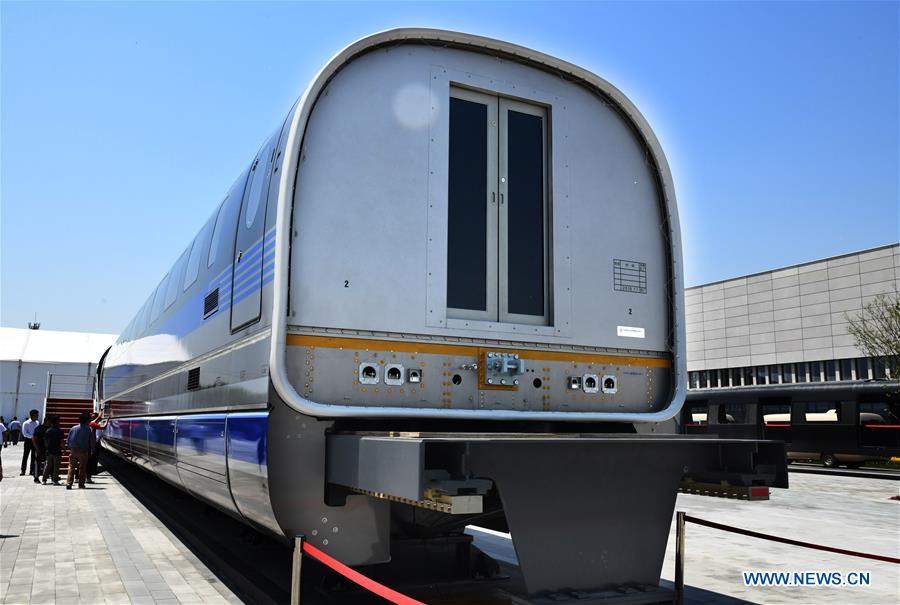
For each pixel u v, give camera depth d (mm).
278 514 4066
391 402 4363
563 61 5211
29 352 54438
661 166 5492
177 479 7453
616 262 5254
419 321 4523
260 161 5441
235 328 5227
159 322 9711
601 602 3912
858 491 17297
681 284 5367
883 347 25469
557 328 4934
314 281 4285
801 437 26375
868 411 24484
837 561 7730
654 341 5301
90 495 13266
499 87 5051
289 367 4148
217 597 5641
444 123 4844
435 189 4734
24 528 9258
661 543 4289
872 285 34562
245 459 4441
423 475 3283
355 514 4262
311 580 5883
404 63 4789
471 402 4586
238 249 5500
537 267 5027
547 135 5238
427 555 5113
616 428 5098
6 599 5582
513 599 3951
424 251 4621
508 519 3768
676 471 4387
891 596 6148
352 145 4527
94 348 57281
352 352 4312
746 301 40781
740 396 28828
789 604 5770
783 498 15391
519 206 5039
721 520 11438
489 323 4711
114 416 14477
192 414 6605
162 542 8195
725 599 5898
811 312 37312
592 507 4062
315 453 4195
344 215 4422
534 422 4895
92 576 6406
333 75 4551
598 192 5277
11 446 37594
